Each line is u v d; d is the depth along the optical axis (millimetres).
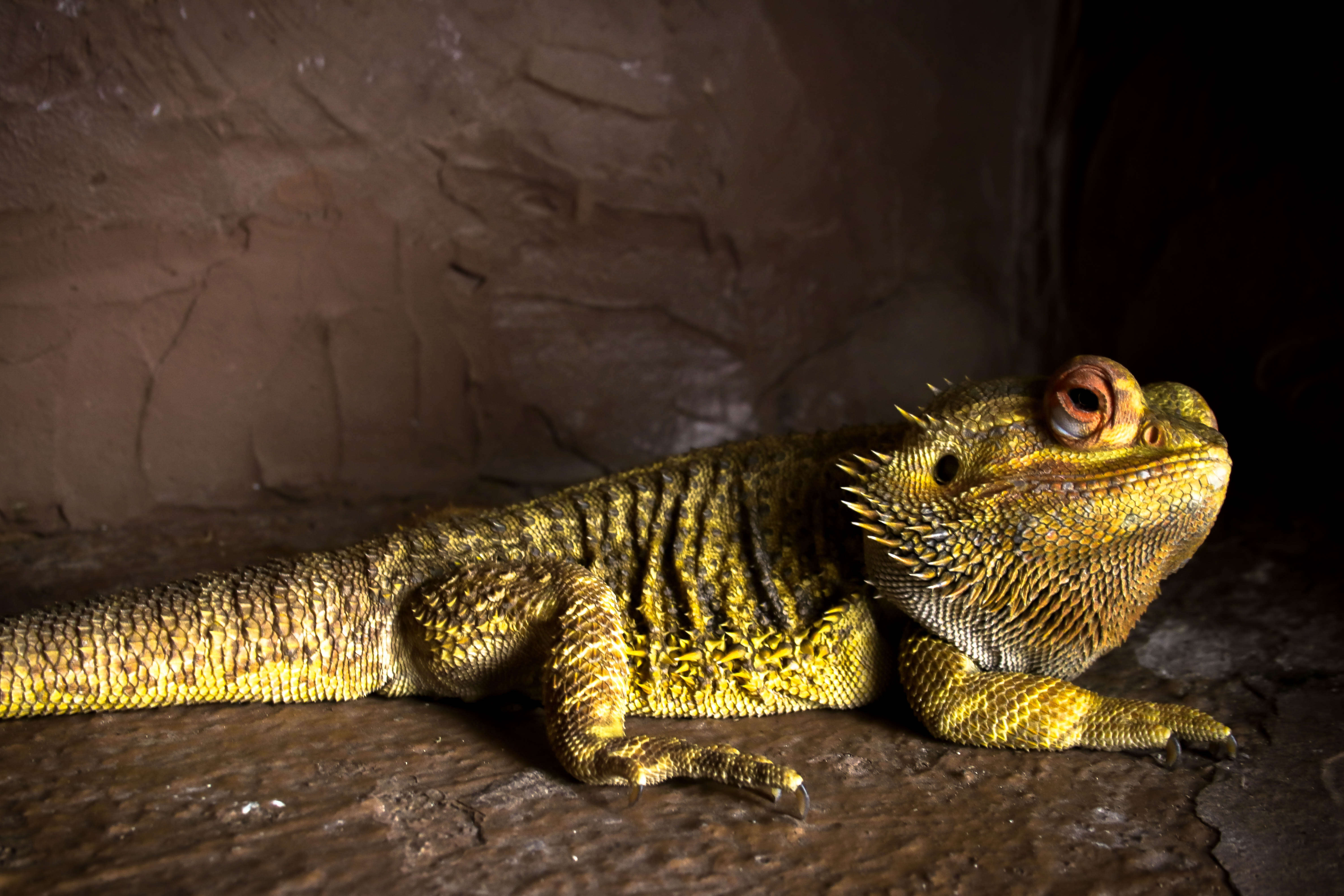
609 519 293
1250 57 475
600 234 539
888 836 236
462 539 293
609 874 223
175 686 276
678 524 288
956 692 265
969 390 266
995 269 664
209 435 442
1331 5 436
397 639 286
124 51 400
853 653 277
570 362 538
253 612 279
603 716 254
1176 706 261
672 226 558
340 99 449
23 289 396
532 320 526
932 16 625
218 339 439
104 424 417
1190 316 497
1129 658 314
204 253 429
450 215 495
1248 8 476
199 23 412
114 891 215
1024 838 236
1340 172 437
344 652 284
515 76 494
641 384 557
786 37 574
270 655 279
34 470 406
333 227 462
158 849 227
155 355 424
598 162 525
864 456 281
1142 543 249
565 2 499
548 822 238
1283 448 459
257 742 268
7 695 268
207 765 256
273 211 444
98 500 419
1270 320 462
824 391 610
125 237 412
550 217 524
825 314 611
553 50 500
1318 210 445
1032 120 654
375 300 480
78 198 400
